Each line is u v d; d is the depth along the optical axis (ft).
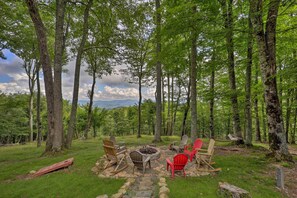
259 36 22.79
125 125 132.77
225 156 24.79
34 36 46.68
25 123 105.29
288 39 29.84
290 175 17.54
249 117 32.50
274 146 21.80
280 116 21.93
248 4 28.19
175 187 14.35
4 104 52.39
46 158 27.12
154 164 21.56
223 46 30.81
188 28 25.99
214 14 25.55
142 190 14.17
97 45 43.75
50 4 39.52
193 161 22.20
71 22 44.88
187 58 44.27
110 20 42.16
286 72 23.79
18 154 35.81
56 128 30.53
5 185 16.93
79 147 39.04
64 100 123.13
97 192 13.84
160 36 31.22
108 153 20.45
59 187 15.26
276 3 20.94
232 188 13.11
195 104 33.81
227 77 47.67
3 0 33.76
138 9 40.98
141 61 59.88
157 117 42.42
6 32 40.73
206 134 96.99
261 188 14.80
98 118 109.40
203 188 14.25
